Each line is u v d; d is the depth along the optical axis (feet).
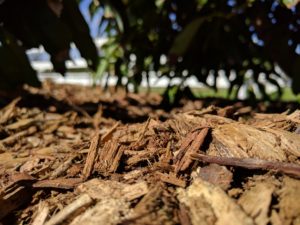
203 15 1.57
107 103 1.56
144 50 1.76
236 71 1.71
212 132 0.65
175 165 0.59
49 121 1.14
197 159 0.57
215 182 0.53
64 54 1.32
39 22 1.27
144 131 0.73
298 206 0.46
